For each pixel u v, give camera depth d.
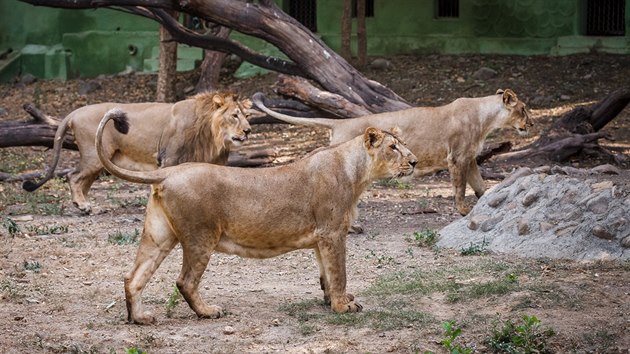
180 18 29.11
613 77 25.52
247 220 9.42
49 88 29.33
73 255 12.88
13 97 28.55
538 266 11.43
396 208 16.58
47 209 16.42
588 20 27.50
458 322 9.46
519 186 13.24
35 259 12.61
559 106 24.12
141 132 15.70
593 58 26.61
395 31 28.67
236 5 19.50
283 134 23.88
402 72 27.05
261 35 19.62
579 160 20.12
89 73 30.30
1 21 31.03
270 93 26.48
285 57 28.22
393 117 15.49
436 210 16.28
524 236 12.42
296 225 9.58
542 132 21.89
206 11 19.34
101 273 11.91
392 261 12.31
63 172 19.62
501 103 15.84
